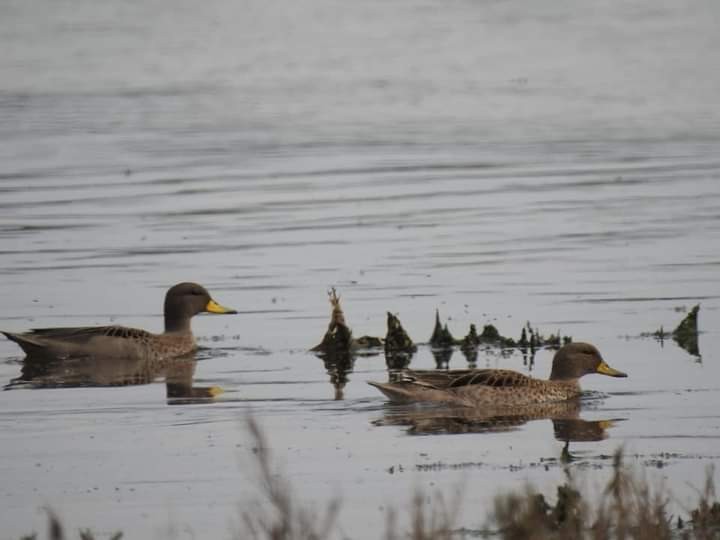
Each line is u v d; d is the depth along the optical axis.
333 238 29.47
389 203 33.97
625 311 22.47
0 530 13.04
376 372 19.52
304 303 23.75
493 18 83.38
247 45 75.38
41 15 89.19
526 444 15.63
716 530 12.17
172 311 21.17
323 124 49.56
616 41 71.31
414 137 45.97
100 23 85.19
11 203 34.56
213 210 33.28
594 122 48.00
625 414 16.92
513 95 55.66
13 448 15.83
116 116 52.66
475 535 12.30
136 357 20.72
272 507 13.35
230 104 55.41
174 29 82.75
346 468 14.69
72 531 12.97
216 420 16.97
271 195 35.50
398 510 13.16
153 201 34.66
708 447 15.21
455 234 29.61
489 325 21.23
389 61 67.75
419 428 16.45
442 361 20.17
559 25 79.06
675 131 45.22
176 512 13.38
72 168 40.50
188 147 44.72
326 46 74.25
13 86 61.25
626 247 27.59
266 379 19.19
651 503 12.30
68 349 20.78
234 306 23.67
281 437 16.05
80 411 17.56
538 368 19.58
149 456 15.37
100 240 29.53
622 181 36.34
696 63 62.78
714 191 34.12
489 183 36.69
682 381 18.34
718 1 88.00
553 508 11.92
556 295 23.72
